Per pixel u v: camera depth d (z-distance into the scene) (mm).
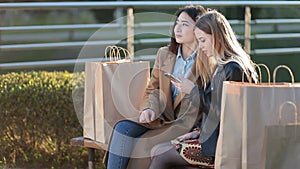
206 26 4102
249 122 3584
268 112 3600
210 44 4102
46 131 6055
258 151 3600
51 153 6105
